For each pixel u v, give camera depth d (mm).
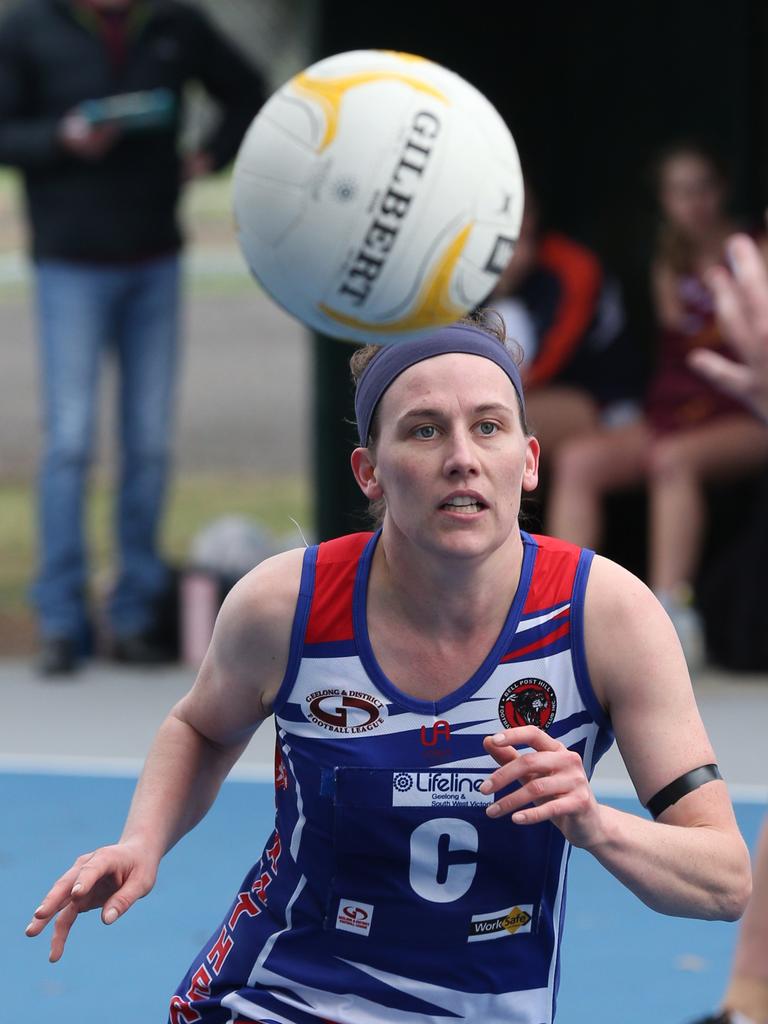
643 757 9266
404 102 8742
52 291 27250
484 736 9211
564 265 29156
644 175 30688
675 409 27344
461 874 9289
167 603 29203
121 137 27000
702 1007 15094
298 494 44625
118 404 28391
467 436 8891
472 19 30641
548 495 29312
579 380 29125
